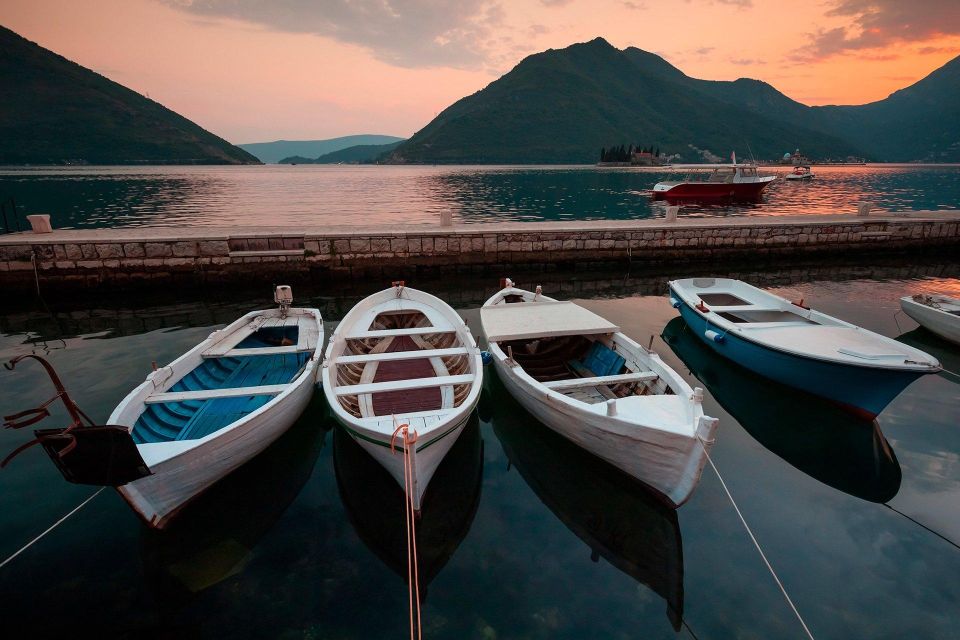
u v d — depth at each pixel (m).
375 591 4.77
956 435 7.57
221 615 4.46
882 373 7.19
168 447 5.19
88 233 16.69
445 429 5.49
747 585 4.88
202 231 17.56
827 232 20.41
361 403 6.46
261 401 7.27
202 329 12.30
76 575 4.85
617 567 5.15
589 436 6.21
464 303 15.07
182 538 5.41
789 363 8.31
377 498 6.18
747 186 39.81
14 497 5.86
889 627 4.44
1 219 28.39
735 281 11.98
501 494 6.37
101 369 9.54
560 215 32.44
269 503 6.07
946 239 21.08
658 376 6.88
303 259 16.73
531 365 8.90
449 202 42.25
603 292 16.33
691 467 5.23
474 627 4.41
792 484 6.46
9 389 8.65
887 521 5.77
